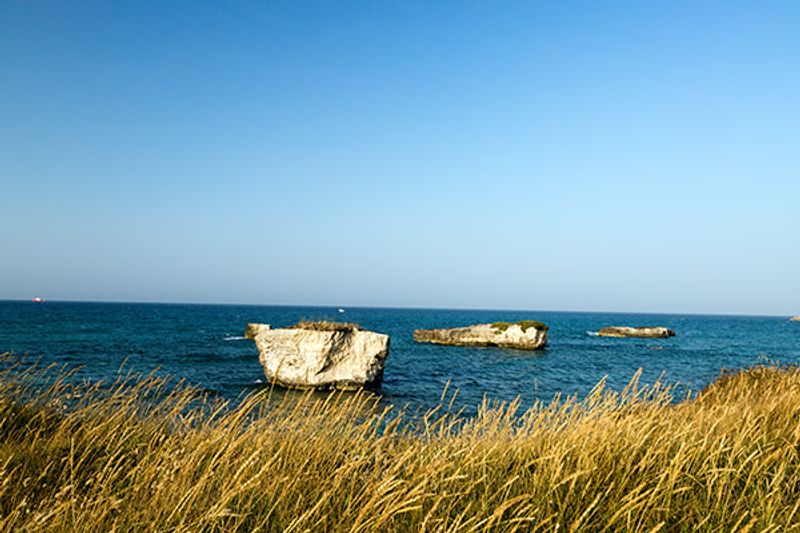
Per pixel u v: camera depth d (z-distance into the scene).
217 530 3.41
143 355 34.94
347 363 22.88
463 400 19.47
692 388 21.55
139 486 3.79
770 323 170.75
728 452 4.77
